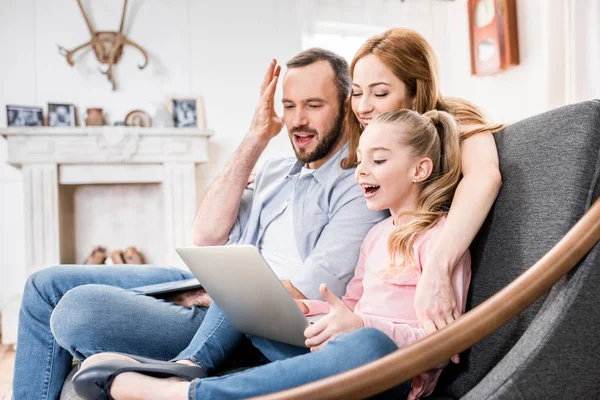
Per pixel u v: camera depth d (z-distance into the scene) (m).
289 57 4.46
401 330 0.96
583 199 0.90
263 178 1.60
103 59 4.14
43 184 3.79
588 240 0.80
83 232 4.12
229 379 0.89
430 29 4.57
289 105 1.47
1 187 3.93
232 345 1.21
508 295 0.78
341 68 1.47
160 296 1.41
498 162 1.08
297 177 1.51
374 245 1.25
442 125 1.16
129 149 3.90
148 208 4.21
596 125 0.92
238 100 4.40
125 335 1.23
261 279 0.95
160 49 4.29
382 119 1.15
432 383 1.01
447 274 0.96
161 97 4.27
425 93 1.29
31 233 3.78
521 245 0.97
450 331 0.76
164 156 3.97
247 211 1.62
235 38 4.39
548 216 0.93
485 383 0.83
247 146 1.50
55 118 4.01
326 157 1.46
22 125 3.93
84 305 1.21
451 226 1.00
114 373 0.96
